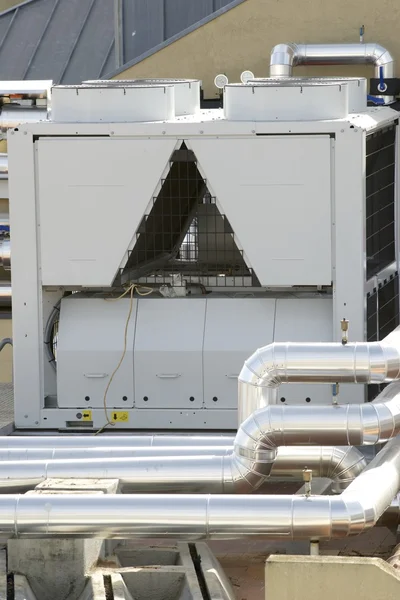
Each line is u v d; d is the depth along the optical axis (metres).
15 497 12.74
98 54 36.81
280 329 17.88
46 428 18.36
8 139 17.97
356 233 17.55
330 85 17.91
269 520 12.48
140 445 15.17
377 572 11.09
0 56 37.41
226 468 13.98
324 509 12.44
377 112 20.67
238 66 25.39
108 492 13.45
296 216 17.62
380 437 13.59
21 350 18.39
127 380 18.05
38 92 22.73
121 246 17.94
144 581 12.85
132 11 28.91
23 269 18.20
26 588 12.49
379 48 24.53
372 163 20.28
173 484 14.02
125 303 18.31
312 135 17.45
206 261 20.00
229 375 17.83
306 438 13.63
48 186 17.97
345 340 14.05
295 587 11.21
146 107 18.06
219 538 12.66
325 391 17.70
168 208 19.41
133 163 17.77
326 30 25.08
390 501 13.28
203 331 17.97
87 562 12.92
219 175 17.66
